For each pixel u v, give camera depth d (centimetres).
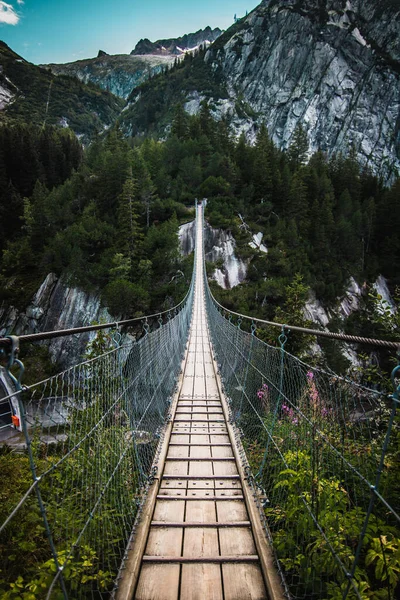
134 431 276
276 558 191
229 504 258
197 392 559
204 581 188
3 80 14675
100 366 209
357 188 5831
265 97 11906
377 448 176
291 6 12325
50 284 3453
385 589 158
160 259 3338
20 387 114
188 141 5844
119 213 3694
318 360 908
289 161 6625
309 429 195
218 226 3988
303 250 3966
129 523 230
